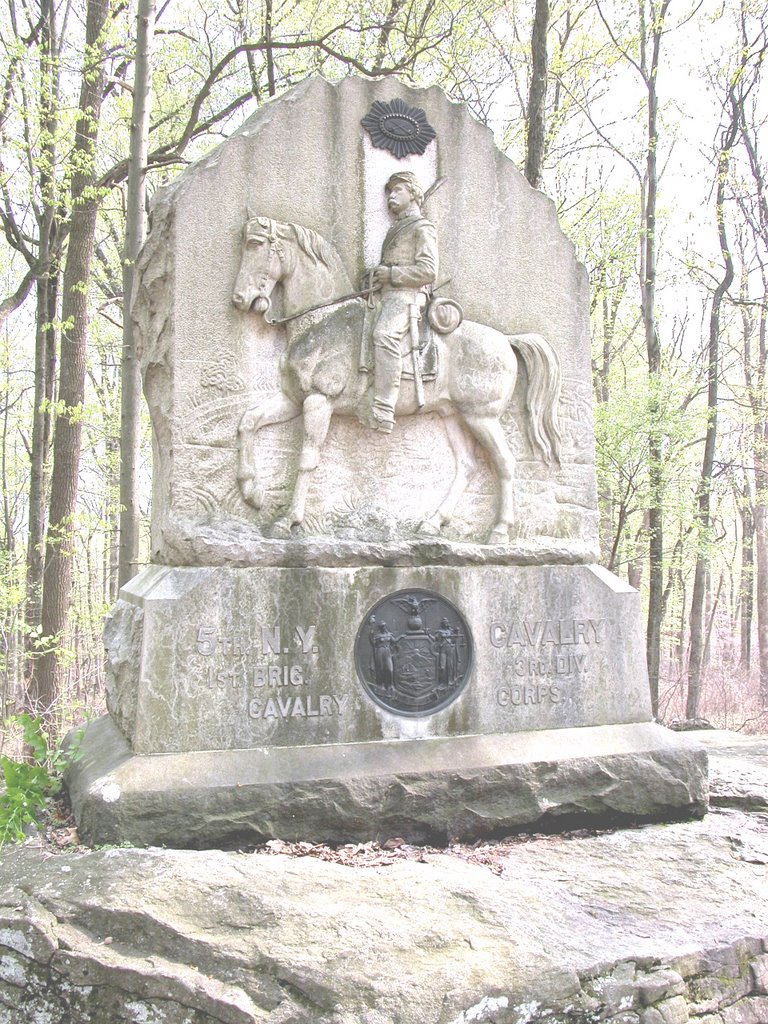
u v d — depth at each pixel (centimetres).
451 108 468
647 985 282
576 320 490
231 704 388
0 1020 277
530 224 482
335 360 423
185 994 261
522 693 436
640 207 1277
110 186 1037
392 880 329
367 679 411
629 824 432
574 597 453
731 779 505
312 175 438
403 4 1180
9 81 917
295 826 377
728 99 1201
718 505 1647
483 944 284
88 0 966
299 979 259
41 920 286
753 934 309
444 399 447
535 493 472
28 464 1769
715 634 2502
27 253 1042
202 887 306
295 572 403
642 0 1123
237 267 420
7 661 1140
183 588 388
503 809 409
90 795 360
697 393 1156
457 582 430
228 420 415
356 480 437
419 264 430
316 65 1212
